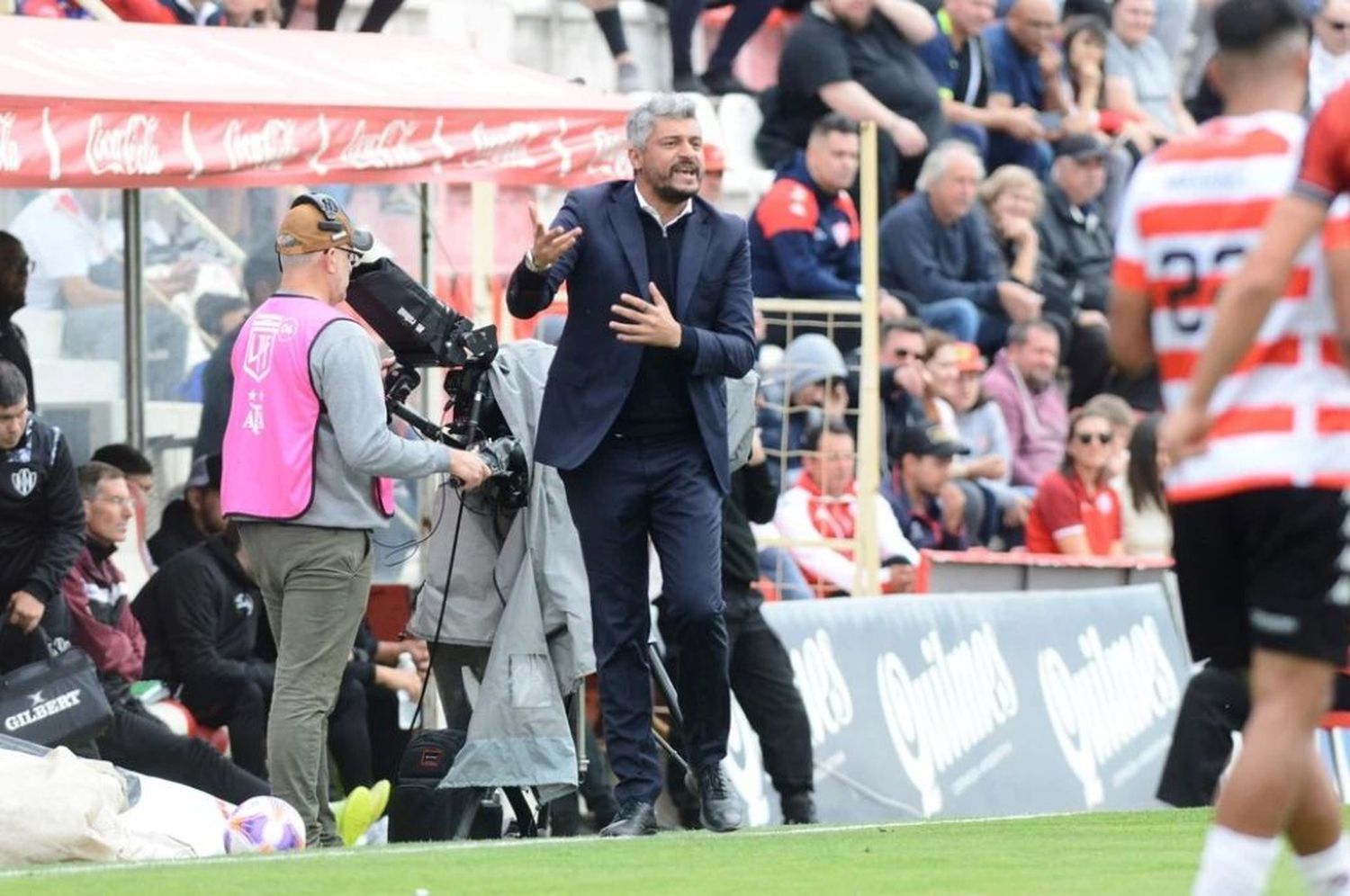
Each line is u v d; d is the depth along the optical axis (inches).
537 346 1133.7
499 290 1619.1
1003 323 1855.3
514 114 1277.1
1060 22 2199.8
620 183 980.6
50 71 1182.9
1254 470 616.1
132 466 1369.3
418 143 1240.8
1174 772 1229.1
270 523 1034.1
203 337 1624.0
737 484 1296.8
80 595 1251.2
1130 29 2236.7
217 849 982.4
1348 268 605.6
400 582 1595.7
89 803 922.7
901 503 1637.6
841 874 788.6
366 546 1048.8
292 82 1253.7
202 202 1630.2
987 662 1464.1
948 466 1643.7
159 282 1604.3
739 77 2112.5
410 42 1424.7
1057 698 1497.3
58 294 1568.7
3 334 1301.7
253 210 1651.1
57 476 1176.8
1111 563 1565.0
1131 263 652.1
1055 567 1536.7
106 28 1316.4
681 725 1023.6
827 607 1384.1
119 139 1136.2
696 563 965.8
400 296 1083.9
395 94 1259.8
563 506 1117.1
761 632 1310.3
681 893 738.8
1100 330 1940.2
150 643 1316.4
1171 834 952.9
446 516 1141.7
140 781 994.1
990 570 1510.8
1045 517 1635.1
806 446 1549.0
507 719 1106.7
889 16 1962.4
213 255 1636.3
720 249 973.2
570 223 968.3
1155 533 1642.5
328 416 1035.3
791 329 1567.4
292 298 1047.6
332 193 1694.1
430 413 1557.6
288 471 1029.2
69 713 1096.8
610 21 1957.4
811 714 1358.3
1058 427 1838.1
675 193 963.3
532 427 1117.7
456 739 1141.7
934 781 1411.2
